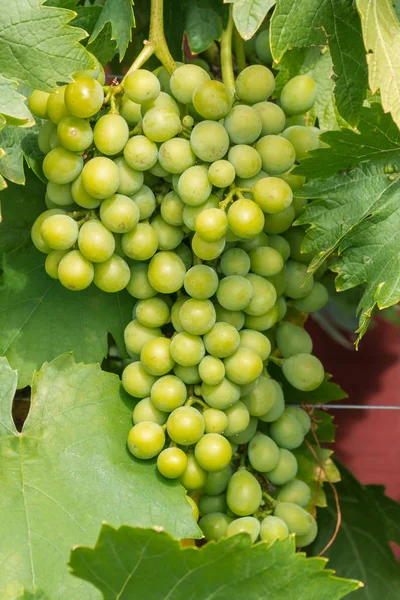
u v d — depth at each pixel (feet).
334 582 2.17
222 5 2.56
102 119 2.27
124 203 2.27
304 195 2.39
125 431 2.38
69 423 2.38
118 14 2.47
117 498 2.31
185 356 2.29
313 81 2.44
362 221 2.41
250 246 2.37
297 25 2.34
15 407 2.60
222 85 2.28
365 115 2.34
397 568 2.87
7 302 2.48
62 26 2.27
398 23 2.32
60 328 2.48
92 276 2.31
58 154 2.28
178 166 2.28
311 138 2.39
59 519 2.28
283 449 2.45
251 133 2.29
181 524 2.30
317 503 2.62
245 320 2.39
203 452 2.30
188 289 2.30
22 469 2.33
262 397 2.38
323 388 2.64
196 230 2.26
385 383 4.08
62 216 2.29
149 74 2.28
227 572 2.15
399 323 3.48
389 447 4.07
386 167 2.42
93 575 2.11
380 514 2.94
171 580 2.15
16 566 2.23
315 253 2.42
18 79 2.28
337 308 3.40
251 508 2.37
